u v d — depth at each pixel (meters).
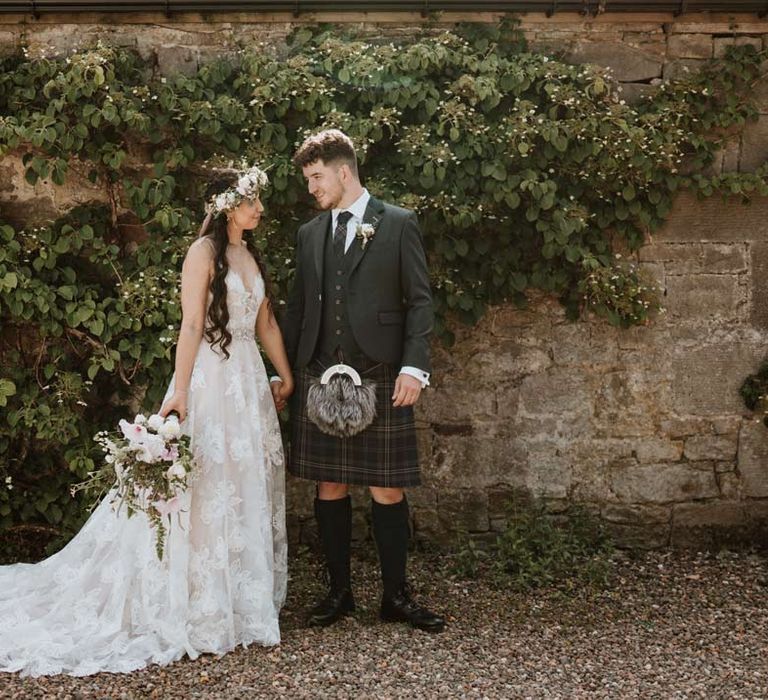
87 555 3.06
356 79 3.77
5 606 3.02
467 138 3.79
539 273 3.90
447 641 3.09
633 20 3.95
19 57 3.83
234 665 2.83
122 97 3.68
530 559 3.72
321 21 3.93
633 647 3.10
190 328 2.98
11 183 3.88
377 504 3.20
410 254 3.05
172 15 3.88
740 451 4.12
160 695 2.63
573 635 3.19
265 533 3.07
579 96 3.83
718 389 4.09
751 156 4.01
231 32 3.91
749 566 3.90
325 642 3.04
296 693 2.67
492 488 4.09
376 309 3.04
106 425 3.90
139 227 3.94
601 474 4.10
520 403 4.06
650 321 4.04
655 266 4.03
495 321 4.02
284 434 3.95
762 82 3.97
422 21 3.93
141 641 2.87
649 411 4.08
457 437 4.07
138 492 2.88
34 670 2.74
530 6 3.89
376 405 3.05
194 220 3.85
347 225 3.08
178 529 2.91
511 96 3.90
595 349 4.05
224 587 2.93
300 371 3.21
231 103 3.75
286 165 3.75
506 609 3.40
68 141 3.69
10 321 3.88
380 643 3.05
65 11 3.81
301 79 3.78
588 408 4.07
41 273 3.80
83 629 2.91
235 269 3.07
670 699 2.70
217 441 2.97
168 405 2.92
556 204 3.88
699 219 4.01
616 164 3.82
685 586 3.68
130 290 3.72
